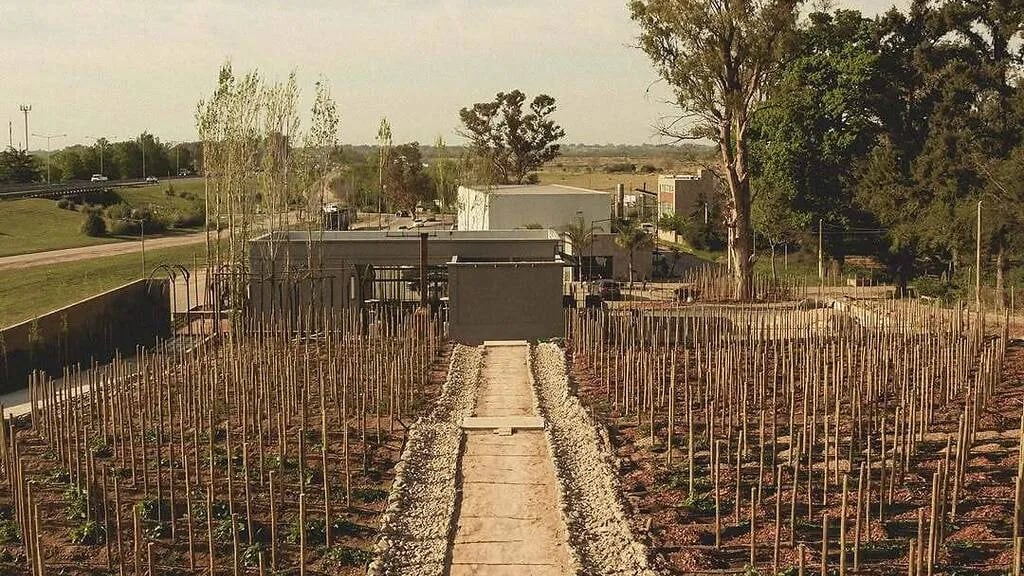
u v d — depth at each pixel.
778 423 22.38
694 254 73.50
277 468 19.81
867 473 15.97
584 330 32.31
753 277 46.56
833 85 55.41
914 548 13.12
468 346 34.25
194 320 39.25
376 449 21.42
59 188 93.00
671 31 44.50
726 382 23.73
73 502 17.73
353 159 116.38
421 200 105.12
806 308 39.03
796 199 56.25
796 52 44.62
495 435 22.88
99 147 123.62
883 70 55.38
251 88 39.19
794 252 66.94
